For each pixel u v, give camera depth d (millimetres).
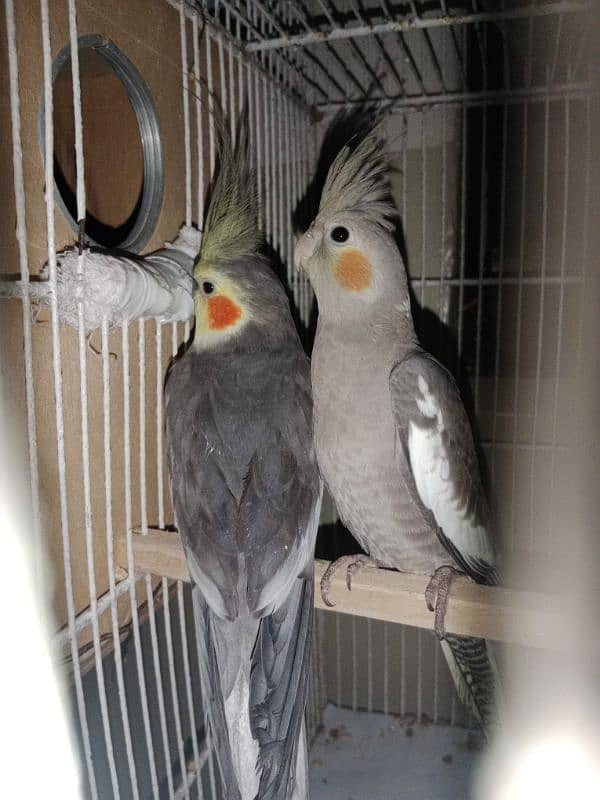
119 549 292
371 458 304
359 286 301
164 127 321
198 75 335
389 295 307
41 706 225
